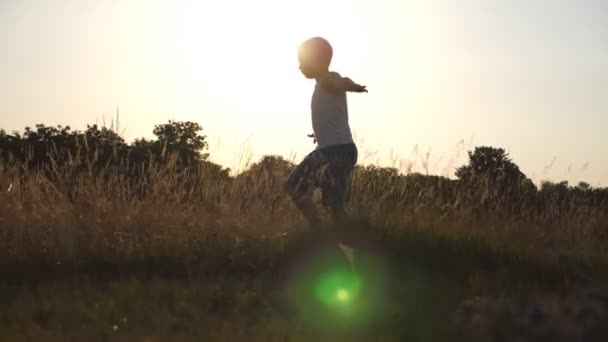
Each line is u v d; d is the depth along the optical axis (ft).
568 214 38.37
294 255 27.89
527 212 38.01
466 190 38.04
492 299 20.24
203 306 22.04
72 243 28.58
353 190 35.70
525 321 16.22
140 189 34.96
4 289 24.06
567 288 22.24
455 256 27.07
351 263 26.30
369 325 19.74
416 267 26.21
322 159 29.04
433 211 35.27
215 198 35.12
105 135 36.73
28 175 33.96
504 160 39.58
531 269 25.20
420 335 18.38
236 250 28.86
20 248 28.71
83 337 18.57
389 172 37.91
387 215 32.91
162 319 20.24
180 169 36.83
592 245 34.99
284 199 35.19
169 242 29.55
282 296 23.34
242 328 19.75
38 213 31.37
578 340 15.30
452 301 21.63
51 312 20.76
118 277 26.89
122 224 31.60
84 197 33.37
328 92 29.35
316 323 20.10
